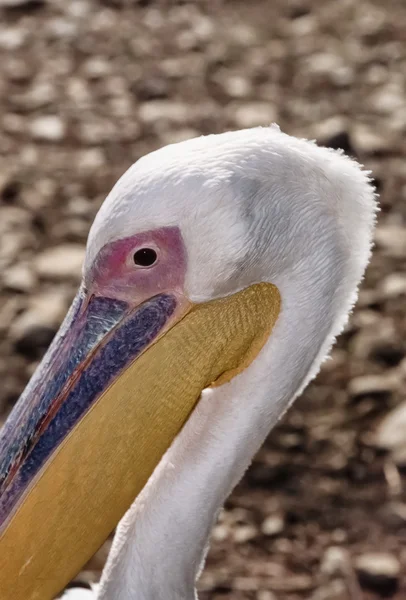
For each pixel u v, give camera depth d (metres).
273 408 4.68
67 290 9.23
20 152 11.01
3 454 4.46
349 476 7.84
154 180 4.26
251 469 7.84
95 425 4.51
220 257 4.31
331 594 7.06
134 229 4.29
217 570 7.20
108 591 4.79
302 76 12.33
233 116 11.62
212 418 4.66
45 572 4.62
